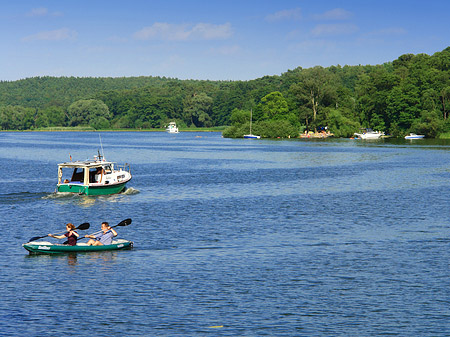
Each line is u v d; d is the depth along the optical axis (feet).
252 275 93.04
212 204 171.73
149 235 124.47
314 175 264.72
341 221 142.41
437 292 84.23
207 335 68.90
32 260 102.06
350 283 88.74
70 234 109.60
